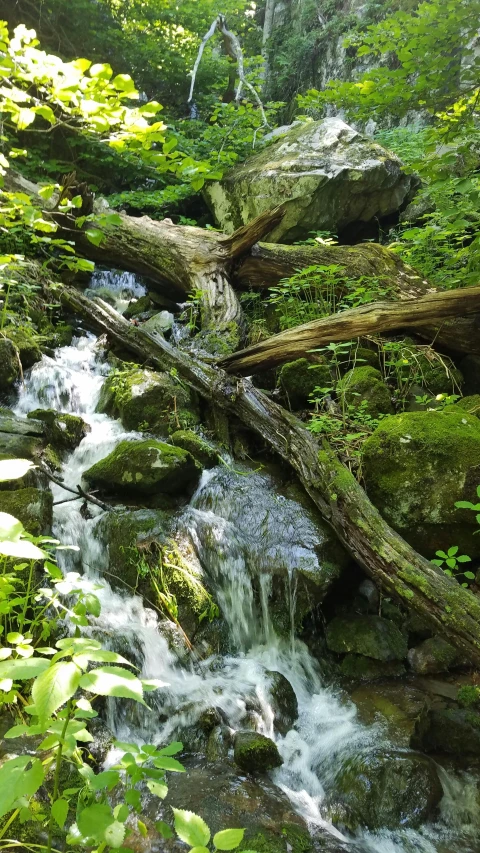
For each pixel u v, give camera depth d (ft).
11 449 11.43
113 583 10.46
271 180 23.02
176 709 8.45
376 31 13.93
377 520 10.43
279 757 7.82
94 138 7.98
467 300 13.65
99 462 12.37
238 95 29.12
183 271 20.20
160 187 30.04
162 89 36.11
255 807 6.91
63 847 5.73
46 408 14.57
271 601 10.92
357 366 15.88
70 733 3.72
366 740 8.34
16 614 7.84
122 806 3.88
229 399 14.34
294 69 41.09
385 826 7.13
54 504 11.06
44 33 31.17
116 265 21.68
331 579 10.64
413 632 10.70
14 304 17.34
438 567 9.45
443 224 17.19
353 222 24.80
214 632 10.14
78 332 18.84
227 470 13.17
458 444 11.03
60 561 10.32
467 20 12.12
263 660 10.25
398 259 17.71
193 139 30.12
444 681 9.75
